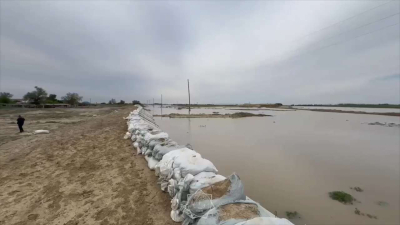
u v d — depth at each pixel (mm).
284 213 5016
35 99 55500
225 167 8344
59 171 5488
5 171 5461
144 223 3195
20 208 3617
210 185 3014
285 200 5656
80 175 5207
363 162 9422
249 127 22531
